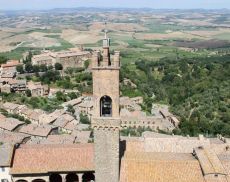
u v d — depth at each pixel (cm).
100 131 6612
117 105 6506
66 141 12750
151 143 8744
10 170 8006
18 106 19838
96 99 6506
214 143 9944
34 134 14725
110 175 6788
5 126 15638
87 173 8294
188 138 9700
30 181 8088
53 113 18312
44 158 8275
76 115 19200
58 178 8556
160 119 18175
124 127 17875
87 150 8500
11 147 8681
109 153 6700
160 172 6838
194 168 6944
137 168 6894
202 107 19300
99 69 6353
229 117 17412
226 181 6750
